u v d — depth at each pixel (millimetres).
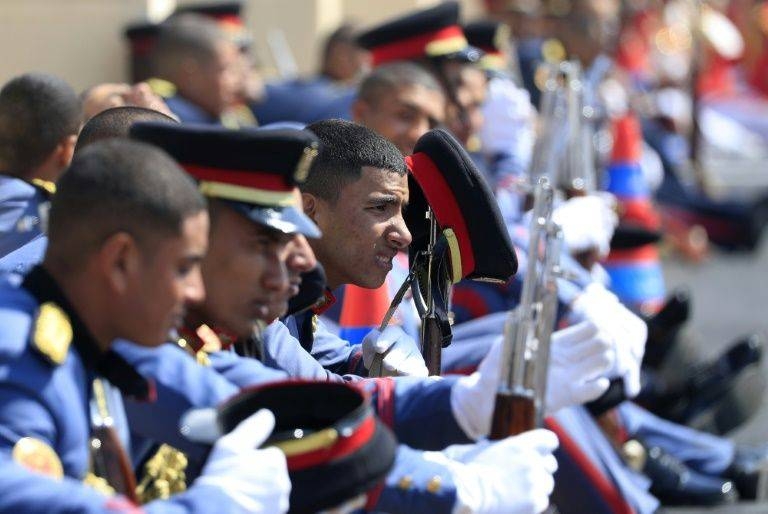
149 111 10328
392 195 10625
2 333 7117
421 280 10688
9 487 6680
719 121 44656
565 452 13023
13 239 12016
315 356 10812
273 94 22953
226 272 8219
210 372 8102
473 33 20453
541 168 16625
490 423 8234
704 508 16531
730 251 32969
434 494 7867
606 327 8672
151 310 7246
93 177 7176
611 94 24234
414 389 8594
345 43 24484
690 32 38281
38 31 24359
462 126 17188
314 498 7176
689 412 17750
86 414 7422
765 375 18078
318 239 10672
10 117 12219
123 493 7488
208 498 6777
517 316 8188
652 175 32219
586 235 15625
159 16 24938
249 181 8133
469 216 10320
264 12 29953
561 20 24031
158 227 7160
